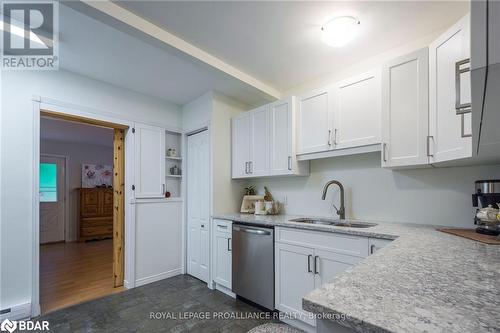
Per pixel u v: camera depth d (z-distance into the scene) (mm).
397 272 816
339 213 2393
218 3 1602
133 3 1591
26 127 2277
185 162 3521
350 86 2178
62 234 5719
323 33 1879
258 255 2371
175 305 2471
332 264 1870
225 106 3238
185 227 3461
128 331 2021
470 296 624
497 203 1454
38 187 2314
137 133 3086
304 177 2811
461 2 1595
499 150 1232
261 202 2938
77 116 2604
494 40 570
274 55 2248
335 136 2256
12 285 2158
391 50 2158
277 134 2701
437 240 1363
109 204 6109
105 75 2664
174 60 2359
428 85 1704
